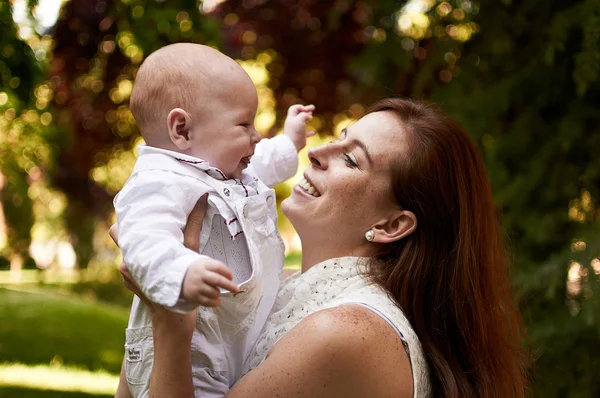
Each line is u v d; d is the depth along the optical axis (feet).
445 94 14.62
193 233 6.47
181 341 6.14
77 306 29.04
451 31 14.92
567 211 13.55
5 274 49.96
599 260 12.10
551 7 13.74
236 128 6.79
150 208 6.17
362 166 7.39
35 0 15.96
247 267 6.79
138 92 6.87
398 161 7.34
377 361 6.41
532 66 13.66
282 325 7.06
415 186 7.32
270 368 6.42
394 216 7.38
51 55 20.74
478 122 13.97
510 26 14.07
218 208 6.52
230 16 21.39
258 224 6.89
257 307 6.99
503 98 13.85
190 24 17.12
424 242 7.40
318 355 6.33
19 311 27.02
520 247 13.62
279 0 21.02
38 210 49.08
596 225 12.57
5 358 21.80
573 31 13.51
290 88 21.71
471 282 7.36
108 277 43.65
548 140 13.80
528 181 13.51
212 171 6.72
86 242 43.75
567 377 12.73
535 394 12.85
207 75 6.75
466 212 7.43
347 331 6.40
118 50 21.49
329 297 7.17
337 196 7.41
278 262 7.27
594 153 13.39
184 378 6.19
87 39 21.49
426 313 7.35
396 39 15.93
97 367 21.95
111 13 18.04
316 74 21.42
